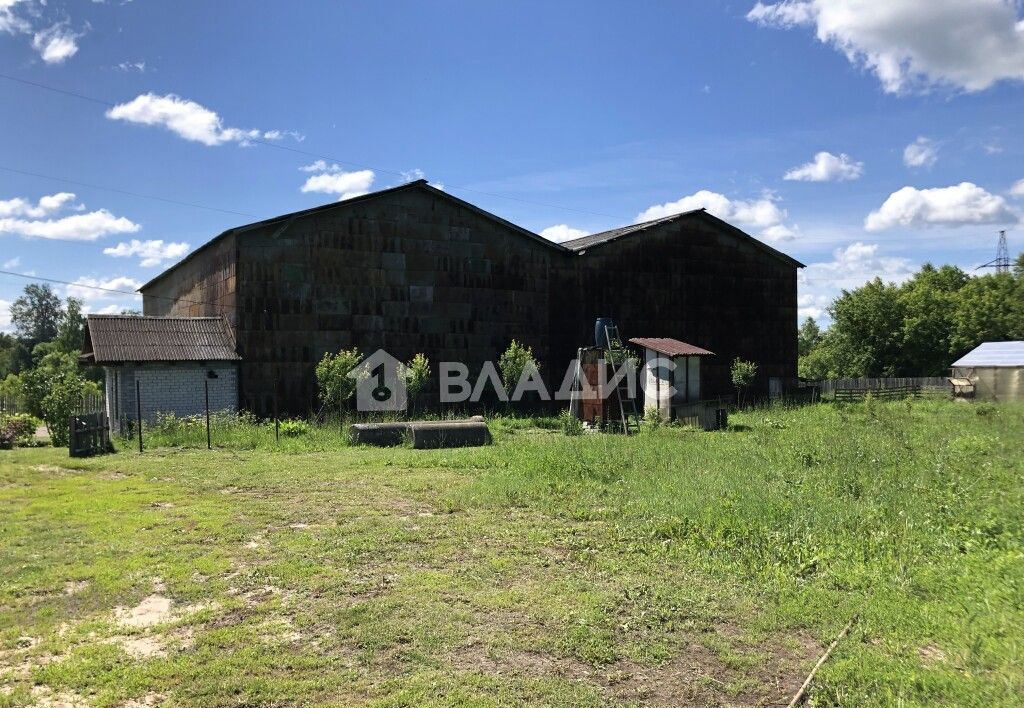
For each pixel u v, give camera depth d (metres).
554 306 23.06
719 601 4.89
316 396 18.86
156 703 3.52
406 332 20.36
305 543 6.39
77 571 5.57
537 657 4.04
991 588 4.94
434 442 14.16
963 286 57.22
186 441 14.85
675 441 13.26
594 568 5.64
